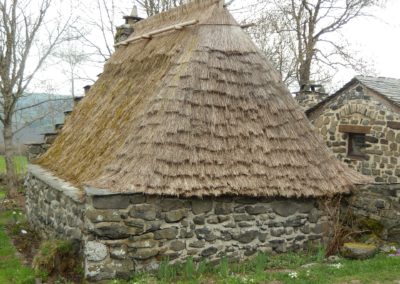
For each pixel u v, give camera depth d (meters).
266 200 7.42
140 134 7.10
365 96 12.30
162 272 6.61
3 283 7.08
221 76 7.59
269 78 8.03
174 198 6.79
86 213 6.54
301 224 7.71
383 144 11.84
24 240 9.98
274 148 7.44
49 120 25.42
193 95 7.28
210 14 8.23
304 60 23.88
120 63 10.91
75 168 8.62
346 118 12.88
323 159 7.87
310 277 6.36
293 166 7.45
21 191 16.61
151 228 6.65
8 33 14.66
